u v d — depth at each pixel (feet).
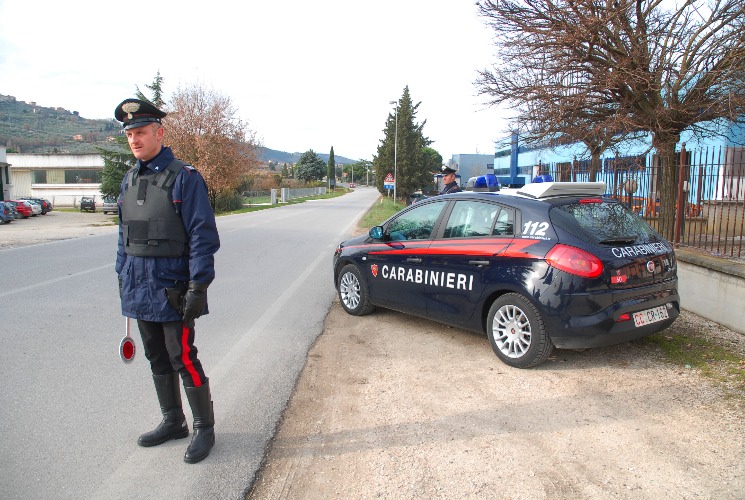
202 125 122.42
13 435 10.94
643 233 15.02
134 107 9.41
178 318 9.78
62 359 15.40
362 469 9.80
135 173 9.94
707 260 19.07
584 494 8.92
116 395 12.98
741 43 20.31
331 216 93.20
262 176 250.98
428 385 13.75
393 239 19.07
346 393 13.35
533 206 14.80
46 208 149.28
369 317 20.71
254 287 26.86
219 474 9.62
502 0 23.08
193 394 10.18
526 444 10.61
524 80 24.93
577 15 21.03
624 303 13.64
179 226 9.66
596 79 22.29
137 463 9.96
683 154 23.31
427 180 162.20
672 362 14.99
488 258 15.14
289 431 11.36
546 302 13.66
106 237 50.16
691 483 9.18
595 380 13.80
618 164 26.71
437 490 9.08
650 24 22.40
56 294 23.79
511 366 14.88
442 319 17.02
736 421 11.39
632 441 10.65
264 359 15.96
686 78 21.83
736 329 17.67
